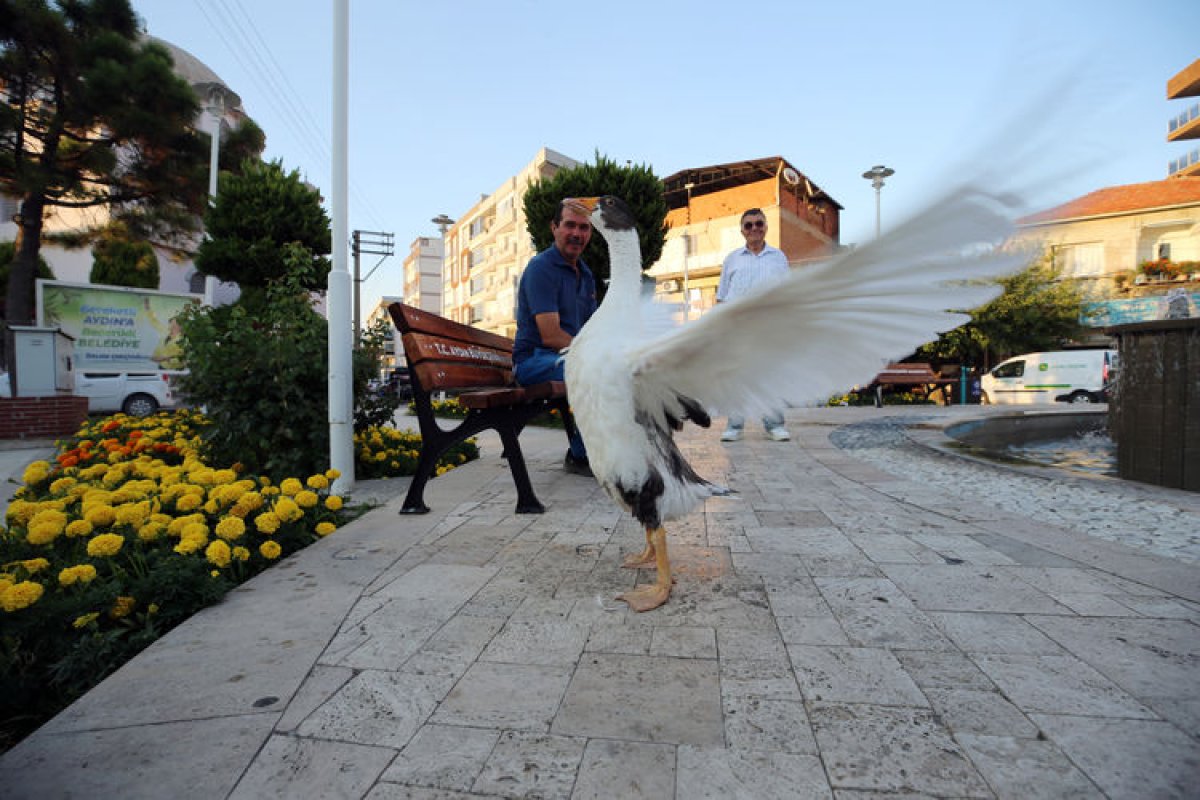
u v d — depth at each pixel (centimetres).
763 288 173
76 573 226
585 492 447
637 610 229
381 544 317
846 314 185
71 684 200
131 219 1653
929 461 573
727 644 202
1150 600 232
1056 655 190
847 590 247
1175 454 446
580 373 235
